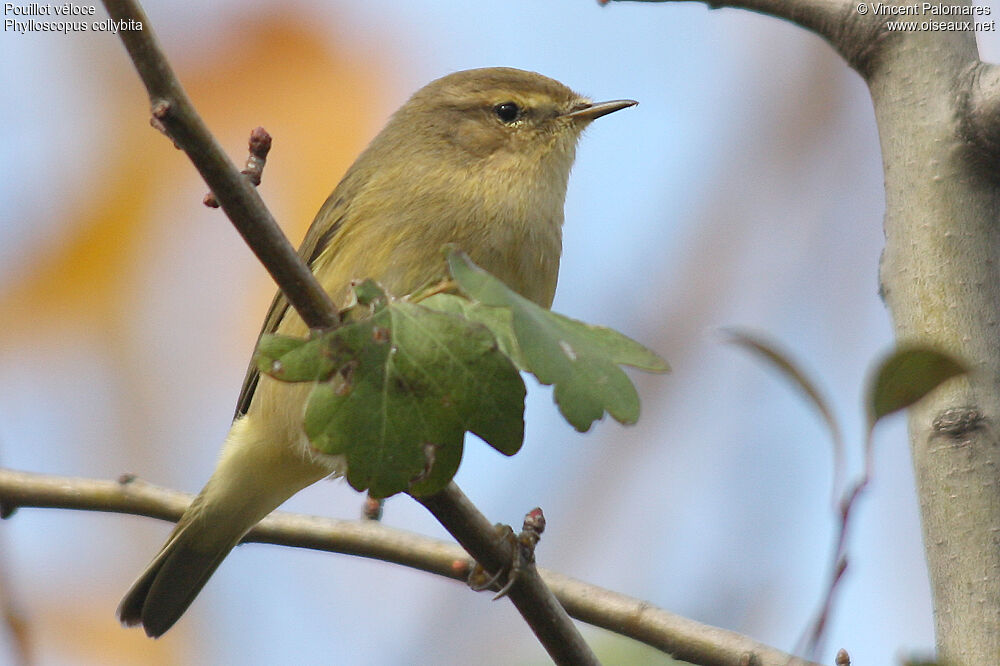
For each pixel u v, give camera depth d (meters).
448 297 5.04
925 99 6.11
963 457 5.42
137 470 11.73
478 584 6.34
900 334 5.89
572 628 6.02
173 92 4.95
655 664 7.60
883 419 4.35
